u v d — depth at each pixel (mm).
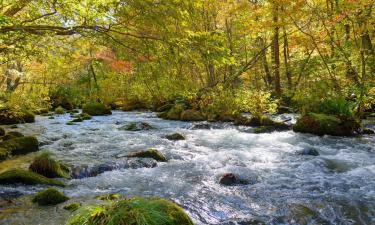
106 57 14086
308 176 7234
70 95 19609
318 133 12188
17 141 9914
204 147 10453
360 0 11891
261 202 5719
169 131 13812
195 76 19172
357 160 8570
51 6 6527
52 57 8906
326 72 15977
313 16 15273
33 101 18203
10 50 8047
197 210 5398
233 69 23547
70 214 5090
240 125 14812
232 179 6855
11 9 7020
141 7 5887
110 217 3295
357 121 12383
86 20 6406
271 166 8078
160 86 8312
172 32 6316
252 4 21688
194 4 6426
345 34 15383
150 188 6520
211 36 6434
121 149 10242
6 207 5395
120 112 23203
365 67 14359
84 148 10453
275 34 19609
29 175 6672
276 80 21422
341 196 5953
